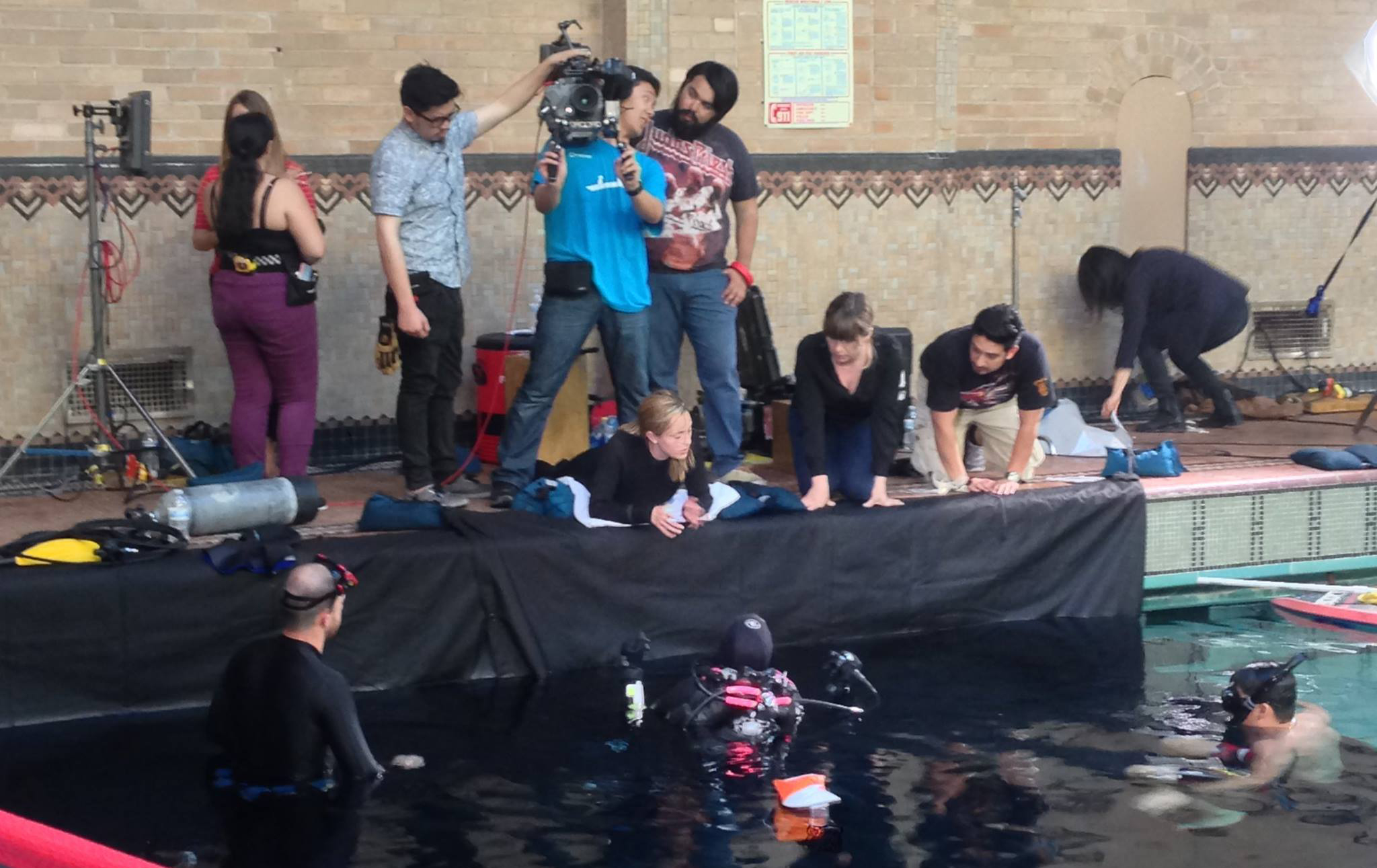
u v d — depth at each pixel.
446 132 6.34
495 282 8.02
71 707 5.33
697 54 8.04
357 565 5.60
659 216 6.33
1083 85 9.19
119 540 5.45
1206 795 4.41
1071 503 6.71
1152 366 8.88
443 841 4.13
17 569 5.28
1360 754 4.77
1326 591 6.82
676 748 4.91
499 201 7.98
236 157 6.06
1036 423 6.70
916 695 5.50
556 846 4.09
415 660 5.73
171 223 7.39
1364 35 9.81
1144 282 8.62
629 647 5.90
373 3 7.67
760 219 8.32
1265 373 9.92
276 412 6.89
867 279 8.60
